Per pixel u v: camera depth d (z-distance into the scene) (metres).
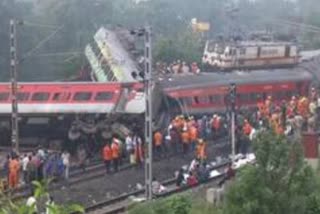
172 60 89.19
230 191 20.08
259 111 57.84
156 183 39.47
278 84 66.44
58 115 54.59
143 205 23.38
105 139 51.97
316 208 19.97
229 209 19.95
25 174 40.47
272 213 19.38
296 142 20.48
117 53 65.75
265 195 19.47
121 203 38.12
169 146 48.12
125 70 61.62
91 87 55.12
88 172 45.56
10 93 56.34
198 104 59.00
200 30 105.69
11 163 39.09
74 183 41.66
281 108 55.75
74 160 50.44
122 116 52.50
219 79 62.00
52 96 55.50
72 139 52.25
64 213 10.07
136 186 41.72
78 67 84.44
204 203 27.48
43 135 54.94
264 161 19.97
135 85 53.44
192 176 40.00
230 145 51.41
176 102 56.81
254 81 64.50
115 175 43.28
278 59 74.69
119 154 44.50
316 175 21.88
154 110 53.19
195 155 46.34
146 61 38.47
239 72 65.94
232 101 48.72
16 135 46.81
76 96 54.78
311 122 49.81
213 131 53.31
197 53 91.94
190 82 59.00
